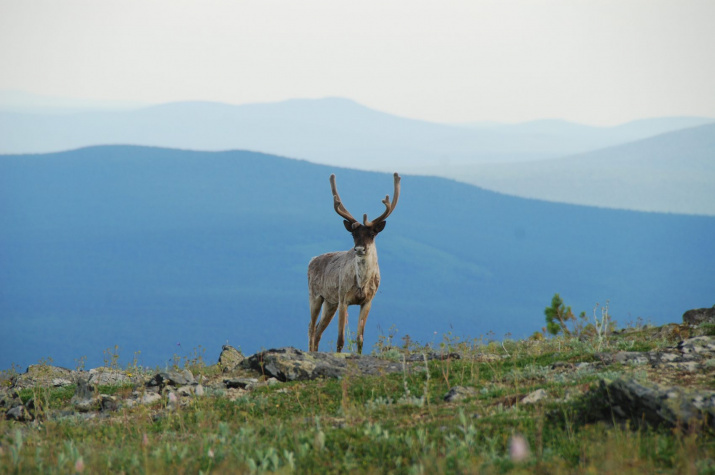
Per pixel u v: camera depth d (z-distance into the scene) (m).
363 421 38.75
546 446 32.41
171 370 60.78
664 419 32.41
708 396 33.38
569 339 63.69
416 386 47.12
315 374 52.72
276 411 44.28
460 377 48.53
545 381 45.19
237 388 51.69
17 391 56.50
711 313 62.09
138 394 51.09
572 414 35.47
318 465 31.38
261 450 32.50
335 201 65.69
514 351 58.09
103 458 32.94
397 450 32.22
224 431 36.41
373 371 53.41
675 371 43.47
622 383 33.94
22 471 31.62
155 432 41.38
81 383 51.84
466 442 32.09
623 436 31.45
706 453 29.45
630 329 67.62
